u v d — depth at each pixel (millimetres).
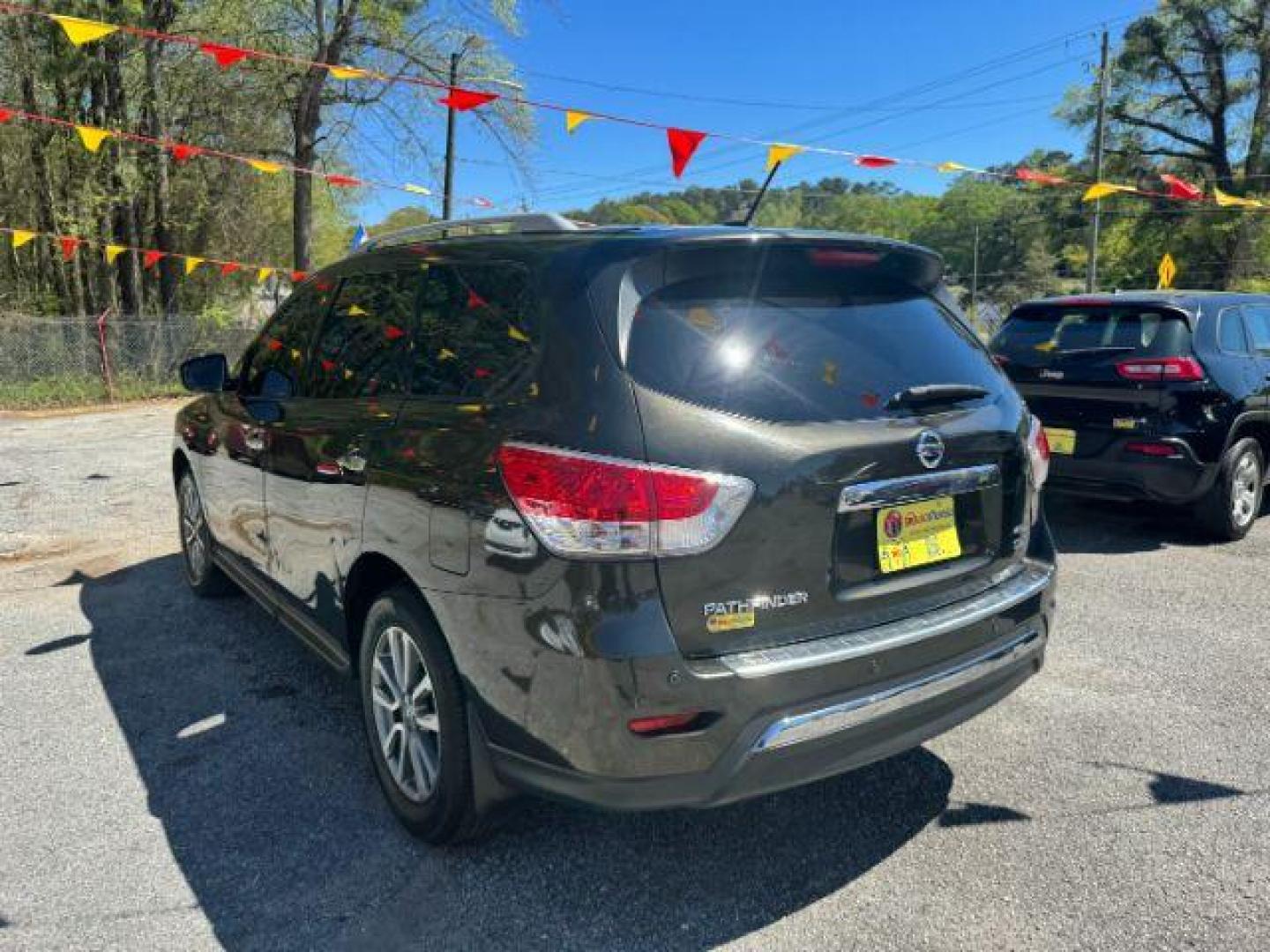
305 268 22766
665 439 2230
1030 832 2939
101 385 18484
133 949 2400
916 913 2547
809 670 2322
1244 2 37844
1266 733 3607
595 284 2416
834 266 2771
